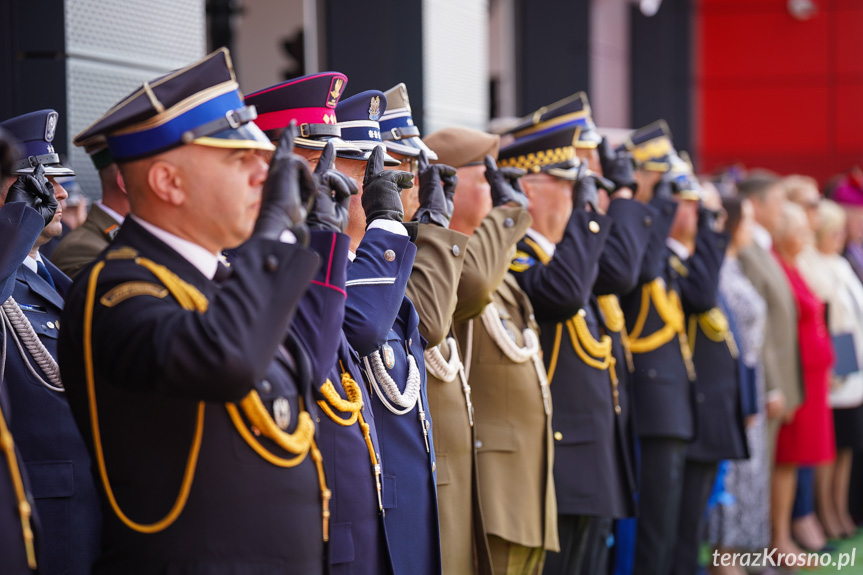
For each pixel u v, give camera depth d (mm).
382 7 7629
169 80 2658
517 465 4582
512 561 4578
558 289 4922
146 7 6035
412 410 3701
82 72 5664
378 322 3393
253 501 2688
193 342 2475
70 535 3633
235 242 2758
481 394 4613
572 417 5148
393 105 4234
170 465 2652
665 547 6285
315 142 3512
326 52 7711
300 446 2773
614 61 13172
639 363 6266
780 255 8227
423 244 3969
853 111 16844
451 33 8328
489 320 4605
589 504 5109
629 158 5512
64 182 5234
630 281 5371
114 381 2582
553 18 11547
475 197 4684
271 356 2537
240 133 2688
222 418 2680
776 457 7941
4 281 3322
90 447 2721
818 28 16906
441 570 3775
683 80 16859
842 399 8781
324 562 2842
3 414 2477
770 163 17125
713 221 6723
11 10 5570
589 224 4973
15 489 2424
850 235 9664
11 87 5594
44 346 3645
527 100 11641
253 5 7539
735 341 6965
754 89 17125
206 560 2645
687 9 16828
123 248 2701
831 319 8602
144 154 2654
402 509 3590
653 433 6176
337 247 2990
